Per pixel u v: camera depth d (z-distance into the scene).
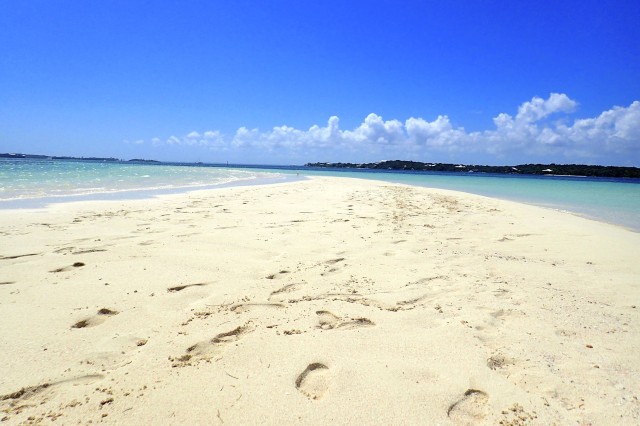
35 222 7.40
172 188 17.25
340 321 3.35
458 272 4.83
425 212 10.28
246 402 2.23
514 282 4.53
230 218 8.47
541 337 3.14
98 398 2.25
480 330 3.22
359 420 2.12
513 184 34.22
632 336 3.20
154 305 3.60
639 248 6.57
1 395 2.27
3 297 3.74
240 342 2.93
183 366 2.59
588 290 4.35
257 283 4.25
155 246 5.76
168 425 2.04
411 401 2.29
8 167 33.53
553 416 2.20
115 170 38.00
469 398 2.34
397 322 3.34
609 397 2.38
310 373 2.55
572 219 10.09
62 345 2.85
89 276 4.38
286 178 32.81
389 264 5.09
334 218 8.73
